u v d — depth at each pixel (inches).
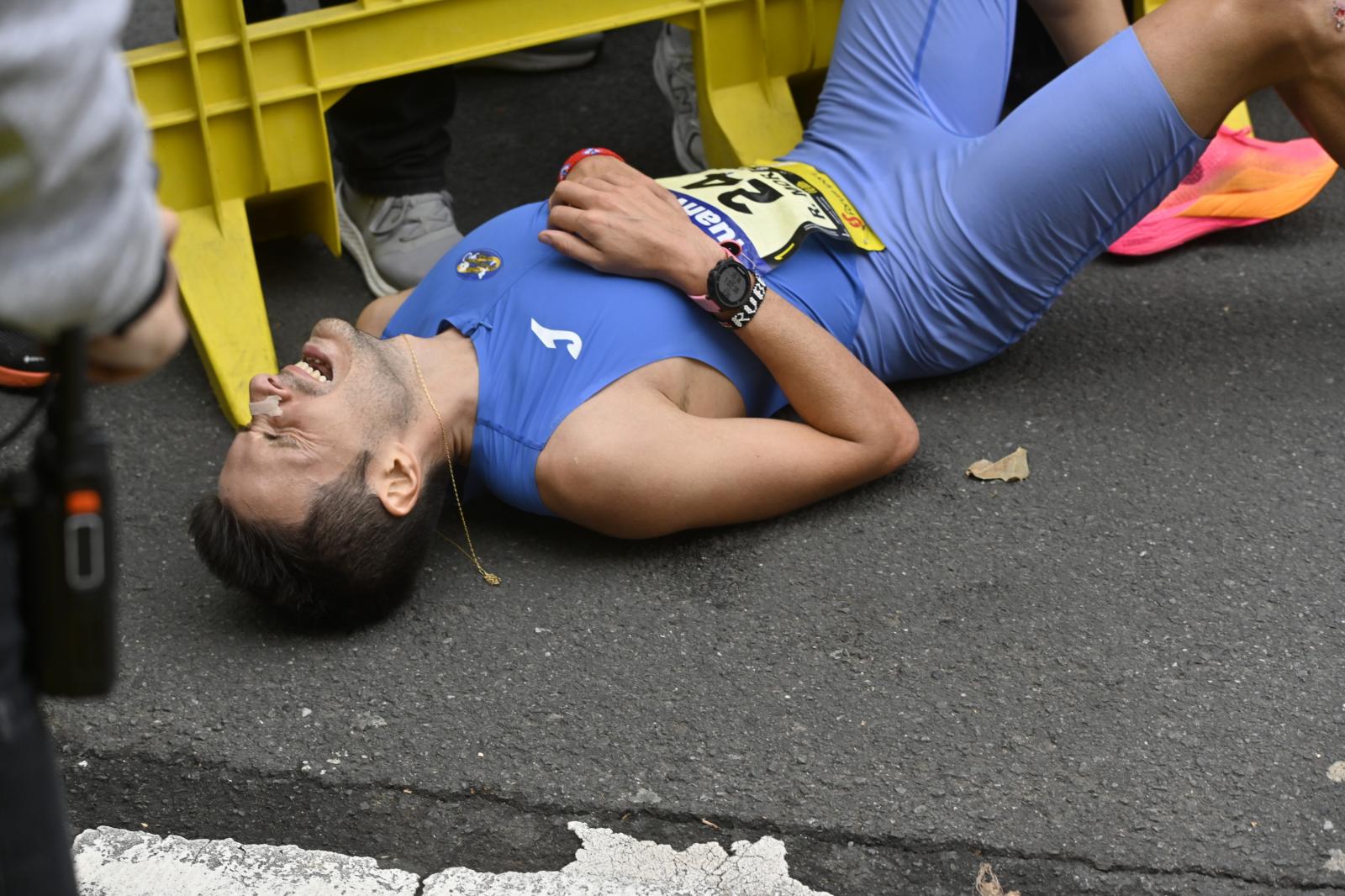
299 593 91.5
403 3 120.6
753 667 91.1
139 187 40.7
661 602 97.0
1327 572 96.1
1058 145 103.9
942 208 109.1
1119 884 76.0
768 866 78.0
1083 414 113.0
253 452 89.9
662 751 85.3
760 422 98.6
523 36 126.0
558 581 99.5
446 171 150.4
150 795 84.0
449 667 92.4
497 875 78.2
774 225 104.7
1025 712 86.7
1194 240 134.4
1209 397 114.0
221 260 119.2
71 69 37.2
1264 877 76.0
